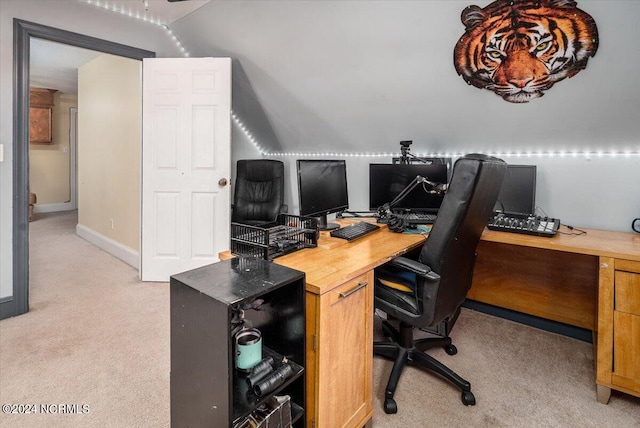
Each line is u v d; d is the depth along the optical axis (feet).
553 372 6.29
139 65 11.00
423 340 6.66
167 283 10.32
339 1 7.26
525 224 6.77
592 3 5.53
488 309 8.59
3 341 7.04
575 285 7.40
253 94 10.96
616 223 7.07
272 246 5.07
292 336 4.03
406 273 5.57
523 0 6.05
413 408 5.37
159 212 10.22
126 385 5.76
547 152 7.71
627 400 5.56
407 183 7.77
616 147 6.91
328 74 8.93
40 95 21.43
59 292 9.57
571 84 6.38
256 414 3.67
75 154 23.41
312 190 6.45
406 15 6.94
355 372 4.54
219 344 3.34
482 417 5.19
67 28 8.68
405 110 8.70
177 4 9.04
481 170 4.52
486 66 6.89
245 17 8.72
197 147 10.02
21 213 8.13
